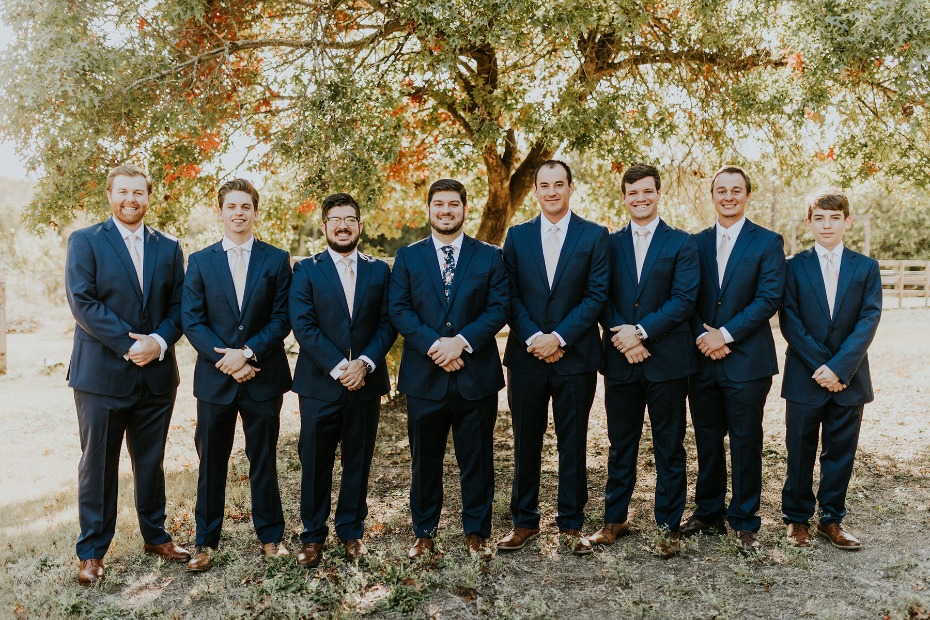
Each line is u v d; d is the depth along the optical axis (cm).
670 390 358
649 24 585
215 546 362
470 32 453
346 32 595
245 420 352
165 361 352
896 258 2366
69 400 838
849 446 363
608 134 542
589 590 324
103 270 336
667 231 365
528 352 357
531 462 368
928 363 880
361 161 467
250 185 355
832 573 334
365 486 364
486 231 720
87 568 338
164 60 479
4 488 509
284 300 363
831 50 448
